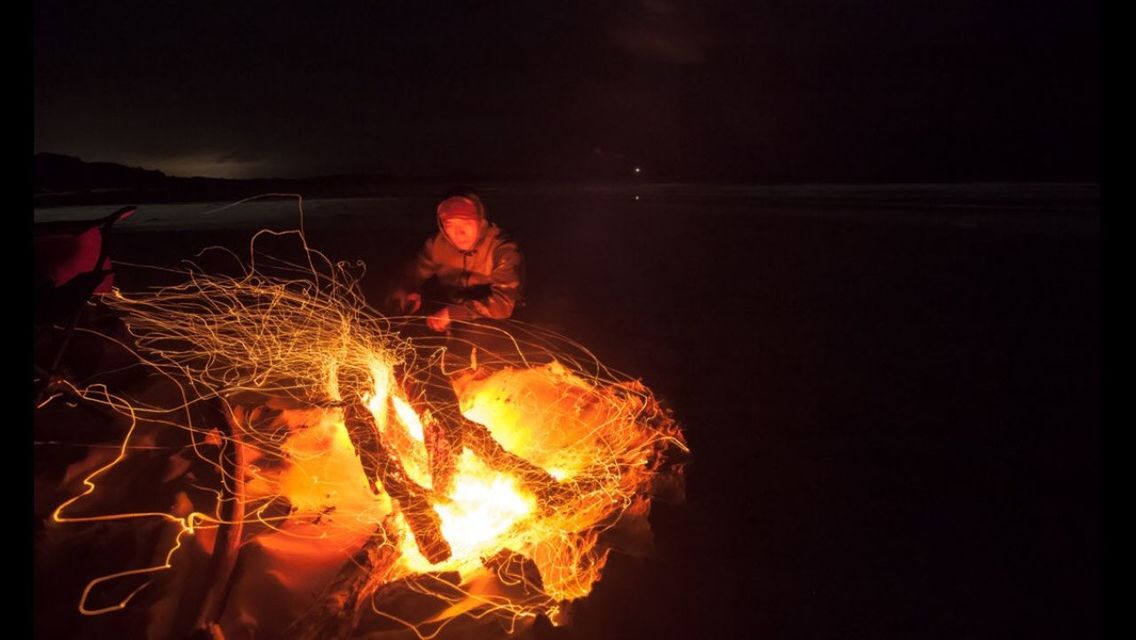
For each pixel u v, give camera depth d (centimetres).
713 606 293
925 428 438
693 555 327
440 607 286
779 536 339
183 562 282
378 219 1320
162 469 334
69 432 358
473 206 494
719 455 413
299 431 393
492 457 361
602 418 439
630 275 862
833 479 386
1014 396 475
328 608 259
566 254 995
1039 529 338
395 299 514
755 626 281
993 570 311
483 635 271
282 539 308
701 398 489
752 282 805
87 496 311
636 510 356
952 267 816
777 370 539
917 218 1132
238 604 268
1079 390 480
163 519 299
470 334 489
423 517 309
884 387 500
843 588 303
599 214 1370
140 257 957
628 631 279
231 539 287
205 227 1227
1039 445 413
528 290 787
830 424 448
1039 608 287
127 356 419
